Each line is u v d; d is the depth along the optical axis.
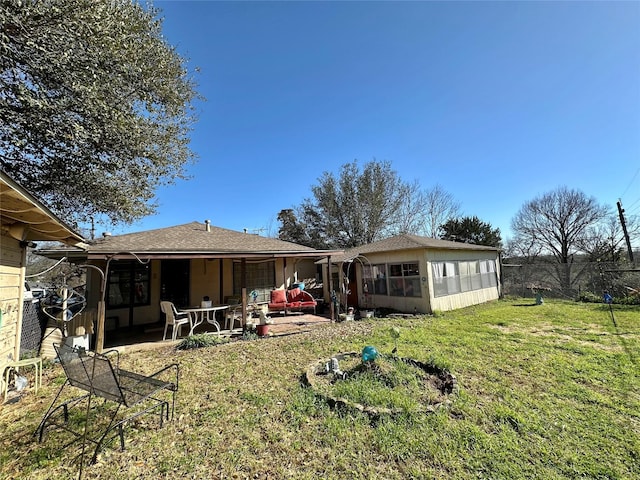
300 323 9.28
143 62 6.63
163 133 8.41
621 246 20.19
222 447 2.91
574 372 4.68
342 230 26.19
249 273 11.87
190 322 7.93
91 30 5.12
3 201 3.30
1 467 2.67
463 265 13.49
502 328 8.30
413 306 11.42
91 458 2.77
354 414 3.40
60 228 4.61
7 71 4.99
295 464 2.64
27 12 4.34
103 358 2.82
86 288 9.73
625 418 3.27
